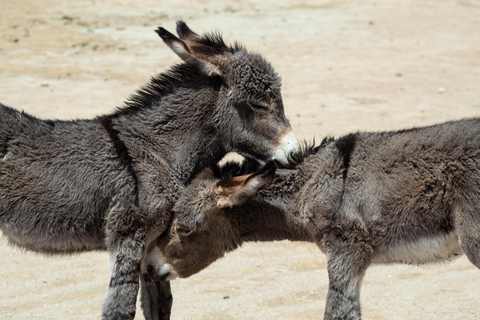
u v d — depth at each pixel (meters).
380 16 67.38
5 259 24.06
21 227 17.31
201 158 18.45
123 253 16.91
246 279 22.47
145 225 17.16
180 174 18.09
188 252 17.95
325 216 16.97
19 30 57.59
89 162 17.19
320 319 19.30
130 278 16.92
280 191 17.98
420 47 55.78
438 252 16.97
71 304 20.50
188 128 18.20
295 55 52.56
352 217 16.75
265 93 18.12
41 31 57.59
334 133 34.94
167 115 18.08
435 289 21.22
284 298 20.89
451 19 66.81
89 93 41.97
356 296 16.86
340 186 16.97
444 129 16.75
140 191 17.08
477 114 38.38
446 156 16.23
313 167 17.67
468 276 22.09
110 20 62.25
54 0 70.06
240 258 24.30
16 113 17.53
